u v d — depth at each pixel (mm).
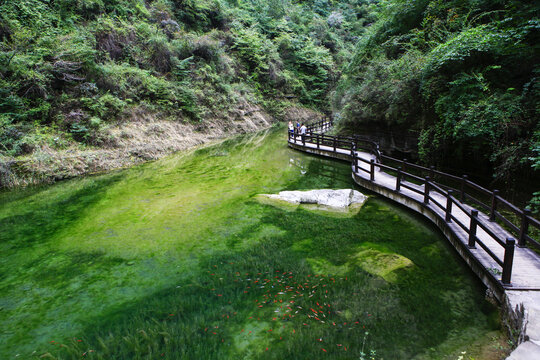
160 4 19453
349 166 11719
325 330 3119
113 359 2826
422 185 7945
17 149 9133
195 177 9922
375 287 3842
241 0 30312
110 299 3773
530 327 2730
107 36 14453
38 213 6801
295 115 29594
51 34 11633
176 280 4152
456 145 7375
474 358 2727
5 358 2889
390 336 3031
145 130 13812
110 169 10836
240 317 3363
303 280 4039
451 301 3592
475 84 6387
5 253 5035
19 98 9867
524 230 4277
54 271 4469
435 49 7250
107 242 5371
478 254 4219
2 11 10773
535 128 5426
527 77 6363
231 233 5664
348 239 5328
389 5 11820
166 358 2803
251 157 13500
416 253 4793
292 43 32000
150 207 7117
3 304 3719
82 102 11727
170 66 17625
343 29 39906
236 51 25438
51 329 3275
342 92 16328
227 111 21297
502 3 7383
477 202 5703
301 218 6352
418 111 9273
